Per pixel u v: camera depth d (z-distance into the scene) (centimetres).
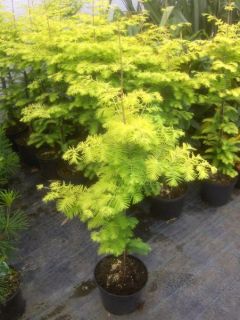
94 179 414
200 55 369
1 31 423
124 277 292
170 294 321
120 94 254
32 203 434
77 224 400
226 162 396
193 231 390
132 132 219
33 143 454
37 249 372
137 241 277
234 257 359
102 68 324
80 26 376
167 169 236
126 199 229
